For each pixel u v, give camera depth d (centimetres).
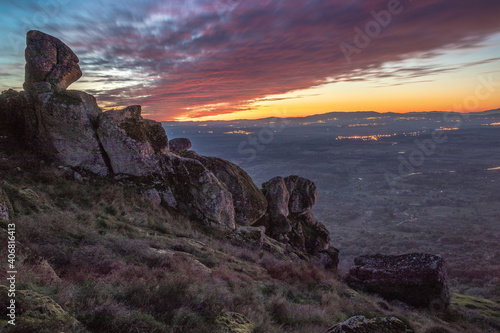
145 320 496
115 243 991
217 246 1489
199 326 530
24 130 1708
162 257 979
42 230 891
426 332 1003
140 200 1648
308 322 790
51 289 525
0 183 1097
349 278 1695
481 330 1396
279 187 2491
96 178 1684
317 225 2791
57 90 1777
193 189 1838
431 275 1527
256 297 855
